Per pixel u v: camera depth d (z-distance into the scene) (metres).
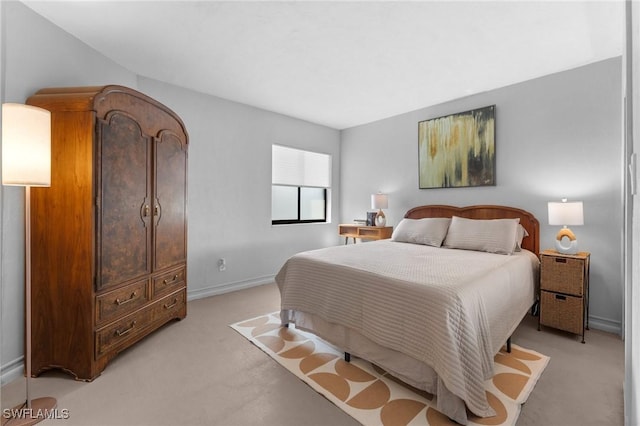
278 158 4.36
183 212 2.85
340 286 2.14
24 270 1.97
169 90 3.23
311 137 4.69
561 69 2.85
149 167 2.39
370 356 1.94
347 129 5.01
